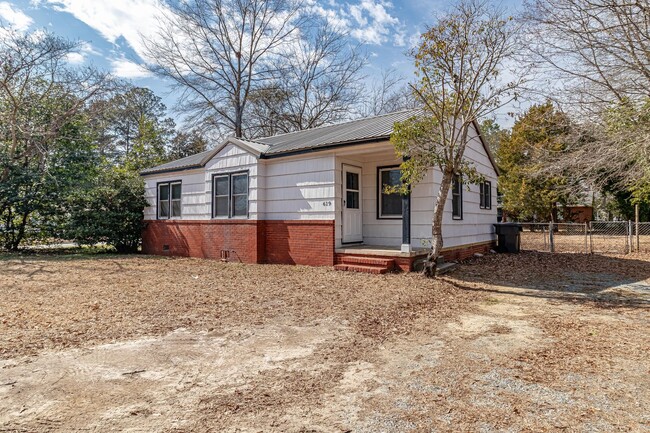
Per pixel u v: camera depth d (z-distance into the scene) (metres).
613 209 23.19
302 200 10.56
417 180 8.31
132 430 2.55
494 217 14.30
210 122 27.78
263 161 11.38
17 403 2.91
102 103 18.81
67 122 15.89
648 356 3.88
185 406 2.89
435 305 6.11
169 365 3.69
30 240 15.55
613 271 9.54
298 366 3.68
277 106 28.17
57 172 14.88
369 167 11.05
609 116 8.60
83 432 2.52
